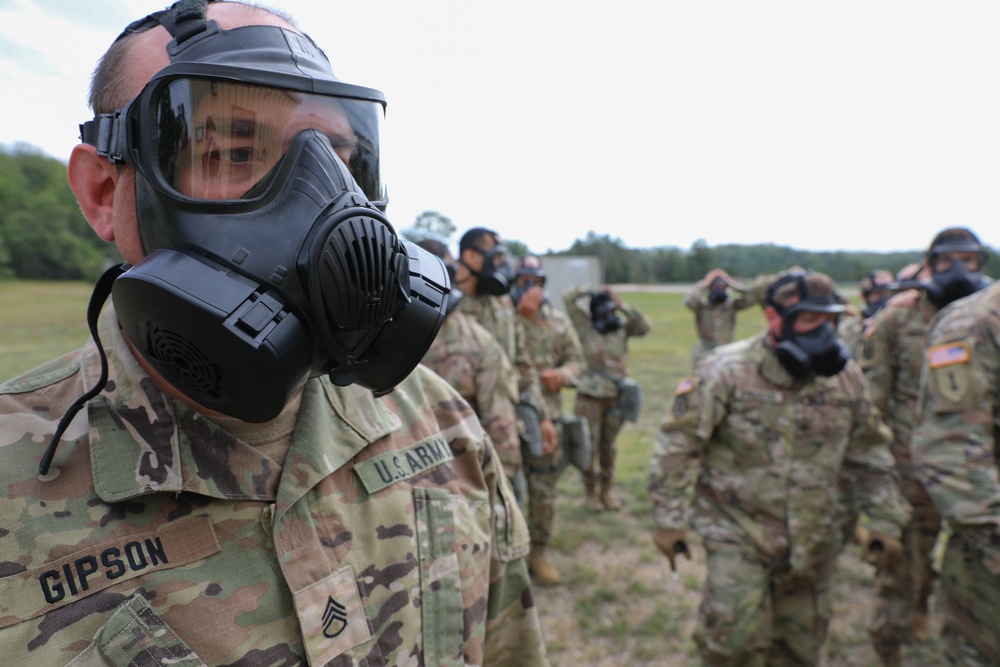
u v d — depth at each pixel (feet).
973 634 7.24
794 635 8.39
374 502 2.88
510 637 3.67
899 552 8.26
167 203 2.25
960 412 7.04
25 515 2.15
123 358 2.59
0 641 1.97
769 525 7.96
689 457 8.34
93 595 2.14
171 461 2.40
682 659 10.66
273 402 2.25
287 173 2.29
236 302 2.13
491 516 3.60
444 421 3.60
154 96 2.27
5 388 2.46
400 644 2.75
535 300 15.17
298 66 2.50
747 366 8.12
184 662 2.19
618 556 14.20
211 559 2.37
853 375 8.26
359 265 2.29
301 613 2.44
